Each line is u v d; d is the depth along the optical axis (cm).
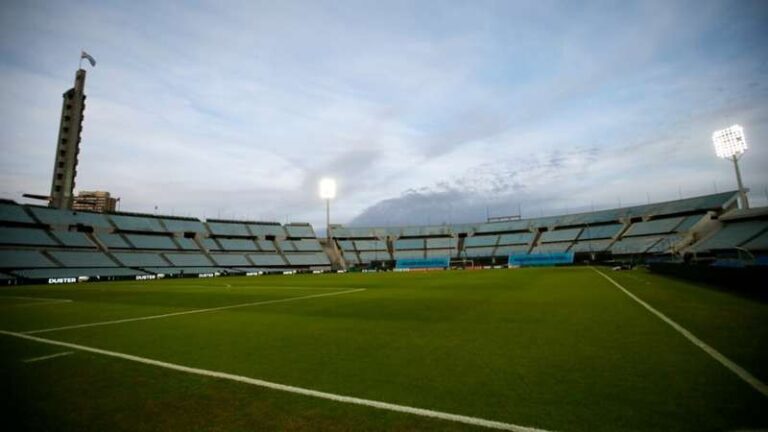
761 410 343
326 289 2230
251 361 573
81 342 738
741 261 2556
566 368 491
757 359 506
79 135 5297
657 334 686
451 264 6962
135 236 5672
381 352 614
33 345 713
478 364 525
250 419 358
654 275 2722
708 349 565
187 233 6419
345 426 336
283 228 7712
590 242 6172
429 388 431
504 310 1101
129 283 3397
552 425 327
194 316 1116
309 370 517
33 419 368
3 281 3612
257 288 2409
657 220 5694
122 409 391
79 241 4988
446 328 827
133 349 670
